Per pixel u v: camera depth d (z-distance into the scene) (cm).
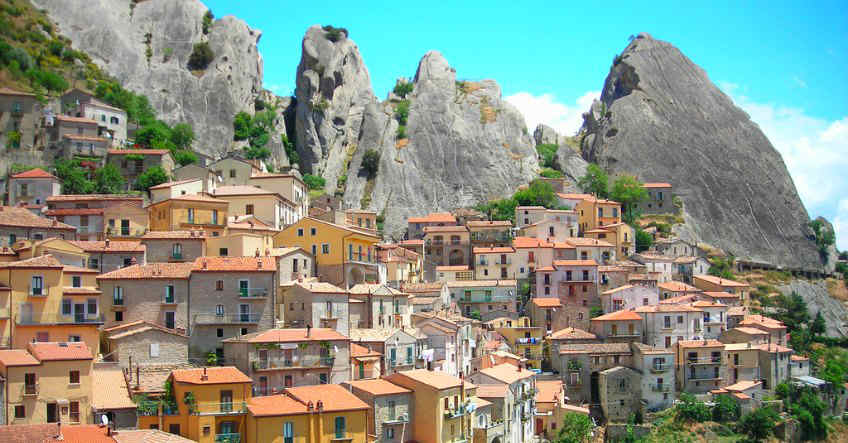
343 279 14475
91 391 9775
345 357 11850
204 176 18288
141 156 19625
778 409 16238
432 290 16950
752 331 17612
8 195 17288
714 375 16338
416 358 13188
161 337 11338
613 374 15488
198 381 10138
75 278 11831
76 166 19025
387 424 10931
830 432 16475
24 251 12112
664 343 16625
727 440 15188
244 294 12169
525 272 19662
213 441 9988
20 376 9425
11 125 19675
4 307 10688
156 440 8944
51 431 8825
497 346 16275
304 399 10450
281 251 13975
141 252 13088
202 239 13712
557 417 14350
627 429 14950
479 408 12162
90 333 11069
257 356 11231
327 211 19000
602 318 16725
